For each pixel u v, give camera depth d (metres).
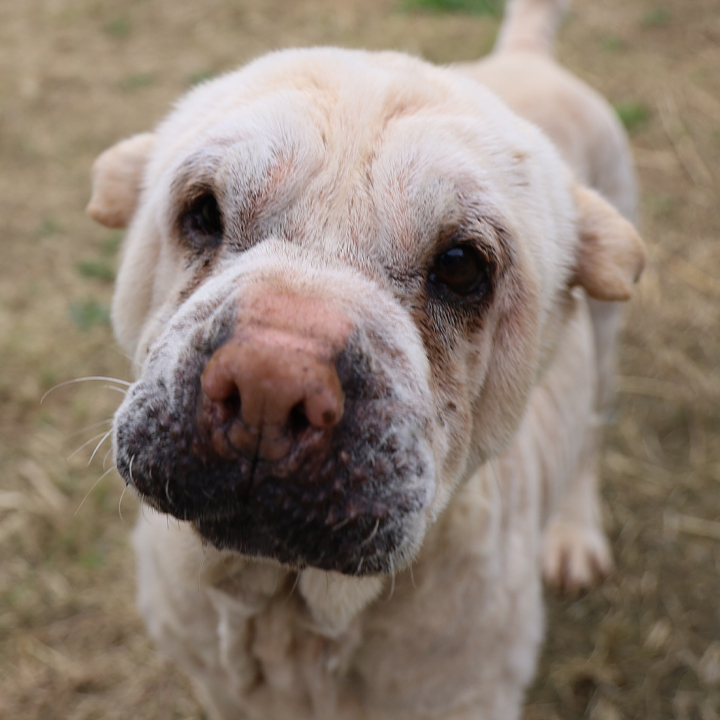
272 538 0.35
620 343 1.00
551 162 0.51
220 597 0.46
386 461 0.35
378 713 0.49
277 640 0.48
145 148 0.52
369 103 0.41
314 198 0.39
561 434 0.63
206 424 0.33
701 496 0.84
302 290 0.35
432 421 0.38
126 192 0.52
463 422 0.42
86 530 0.75
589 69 1.48
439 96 0.44
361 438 0.34
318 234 0.39
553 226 0.48
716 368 0.97
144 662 0.68
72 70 1.45
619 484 0.85
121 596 0.71
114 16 1.63
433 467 0.37
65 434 0.83
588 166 0.77
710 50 1.55
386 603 0.46
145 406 0.36
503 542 0.52
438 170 0.39
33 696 0.65
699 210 1.20
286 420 0.32
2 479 0.79
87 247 1.08
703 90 1.44
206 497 0.34
